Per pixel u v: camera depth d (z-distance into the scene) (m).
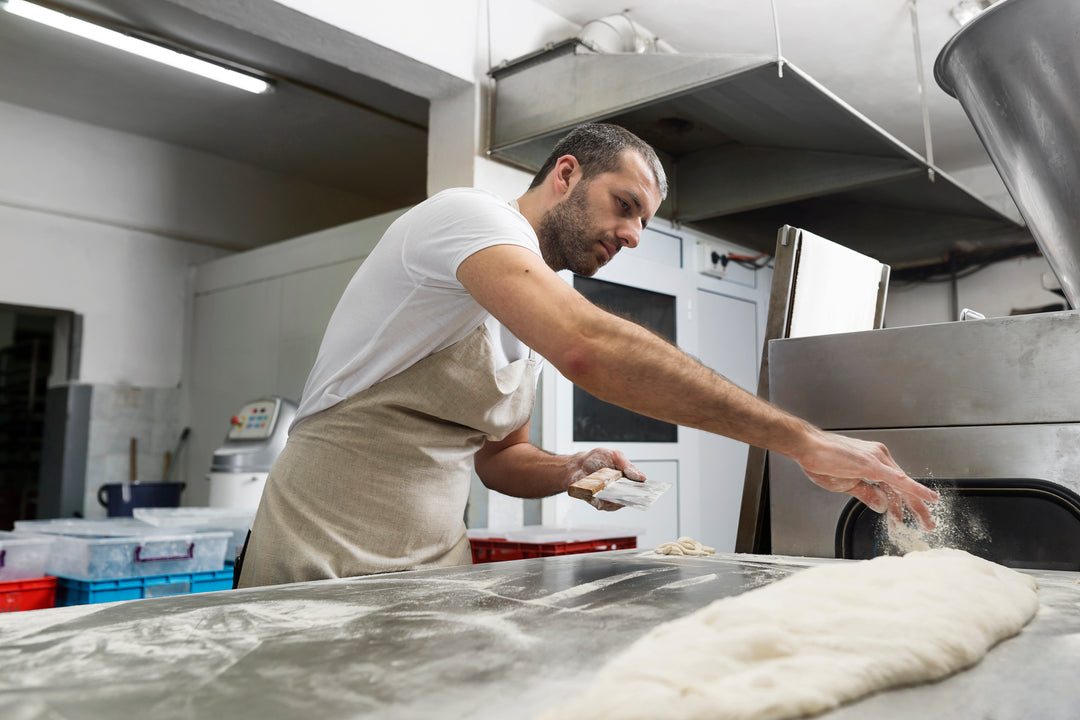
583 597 0.82
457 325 1.24
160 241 4.42
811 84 2.26
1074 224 1.45
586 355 0.90
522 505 3.05
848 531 1.26
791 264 1.48
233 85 3.53
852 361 1.28
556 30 3.25
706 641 0.53
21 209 3.92
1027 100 1.42
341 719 0.44
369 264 1.30
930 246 4.16
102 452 4.10
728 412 0.92
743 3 3.07
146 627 0.68
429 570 1.05
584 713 0.42
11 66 3.52
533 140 2.79
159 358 4.37
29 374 5.00
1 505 4.72
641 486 1.21
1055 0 1.31
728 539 4.02
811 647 0.54
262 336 3.91
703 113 2.83
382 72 2.88
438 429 1.29
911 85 3.67
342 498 1.25
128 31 3.10
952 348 1.18
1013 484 1.12
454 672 0.53
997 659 0.59
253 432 3.20
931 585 0.71
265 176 4.82
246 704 0.47
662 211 3.45
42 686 0.51
